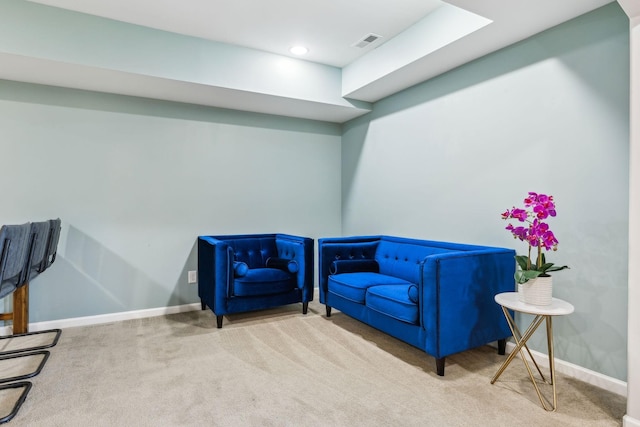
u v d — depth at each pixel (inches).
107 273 128.1
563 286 89.1
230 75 123.3
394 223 143.2
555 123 90.1
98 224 126.6
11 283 83.0
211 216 146.3
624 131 78.1
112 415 69.4
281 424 67.0
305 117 164.7
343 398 76.0
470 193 111.8
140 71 109.8
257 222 156.4
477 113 109.6
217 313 118.7
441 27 101.4
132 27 109.0
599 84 82.0
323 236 172.9
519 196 98.3
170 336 112.3
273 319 130.0
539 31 92.6
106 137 127.4
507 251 97.0
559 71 89.3
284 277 129.6
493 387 81.0
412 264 119.3
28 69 106.0
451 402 74.6
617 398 76.5
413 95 133.2
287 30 113.7
